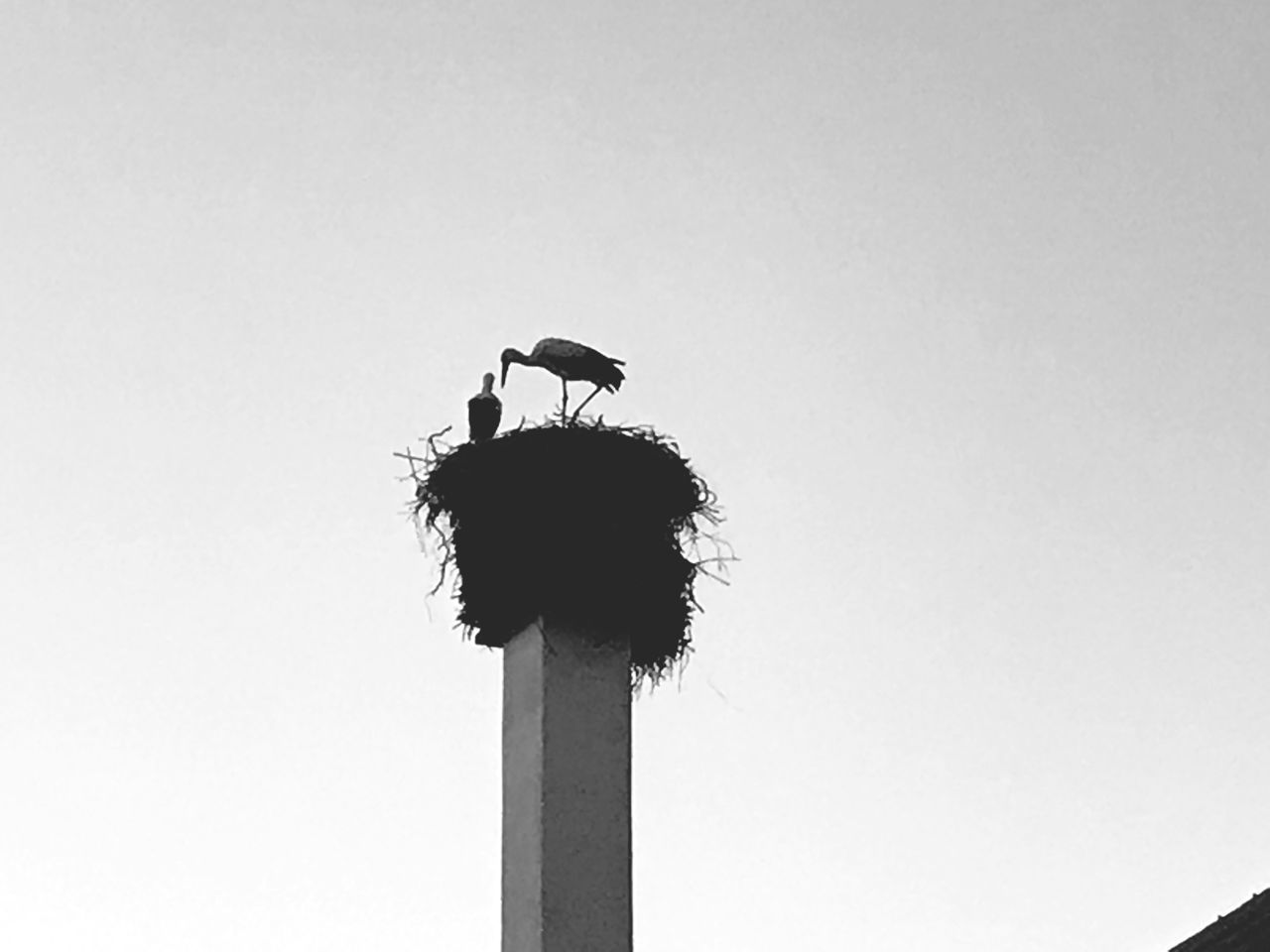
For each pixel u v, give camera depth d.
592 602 12.84
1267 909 13.65
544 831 12.16
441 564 13.29
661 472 13.26
